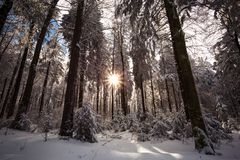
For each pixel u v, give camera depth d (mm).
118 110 17797
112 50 23922
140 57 8086
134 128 11133
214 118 9195
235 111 22500
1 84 29000
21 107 9531
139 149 6426
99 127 9164
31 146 5531
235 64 12016
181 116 8867
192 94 6074
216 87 24234
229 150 5902
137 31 8055
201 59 10141
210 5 5336
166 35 9422
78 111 7977
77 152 5180
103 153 5211
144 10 7355
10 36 13656
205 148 5258
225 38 11648
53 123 11844
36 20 7727
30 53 17484
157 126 8805
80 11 9875
